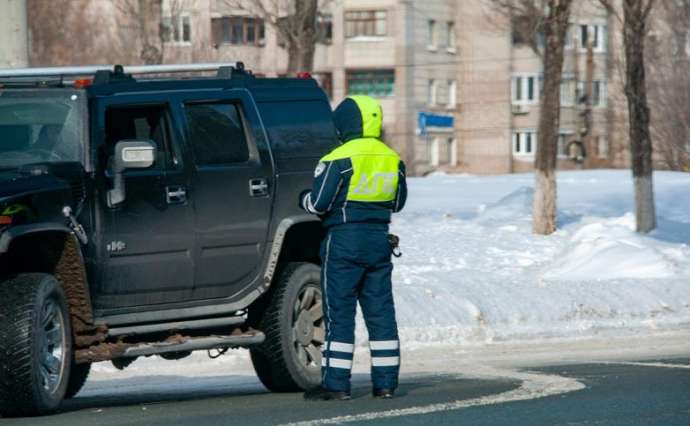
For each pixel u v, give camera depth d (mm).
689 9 127438
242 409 23219
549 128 74500
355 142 24438
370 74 195875
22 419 22375
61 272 23844
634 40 70062
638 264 55750
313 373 27656
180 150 25656
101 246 24250
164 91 25906
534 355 36406
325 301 24594
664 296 46406
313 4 84000
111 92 25172
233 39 139000
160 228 25125
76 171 23984
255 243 26688
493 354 37188
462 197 105312
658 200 89375
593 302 44562
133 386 31828
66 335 23375
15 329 22109
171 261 25328
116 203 24438
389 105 195250
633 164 69875
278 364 27078
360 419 21328
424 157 198500
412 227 77500
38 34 170875
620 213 86375
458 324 41031
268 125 27312
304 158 27781
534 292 44344
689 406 22422
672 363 31234
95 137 24500
